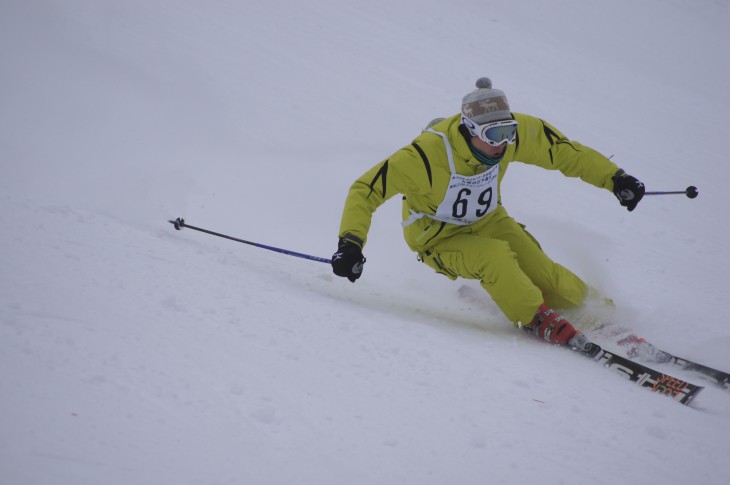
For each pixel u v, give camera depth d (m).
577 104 40.62
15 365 9.52
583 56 49.47
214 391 10.02
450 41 46.09
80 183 20.89
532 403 11.47
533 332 15.65
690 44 56.12
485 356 13.28
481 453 9.77
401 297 17.52
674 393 13.07
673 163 34.66
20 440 8.17
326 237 21.33
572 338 14.92
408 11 49.41
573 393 12.16
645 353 15.21
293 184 24.44
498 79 41.53
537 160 16.55
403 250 21.92
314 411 10.01
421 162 15.22
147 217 19.36
